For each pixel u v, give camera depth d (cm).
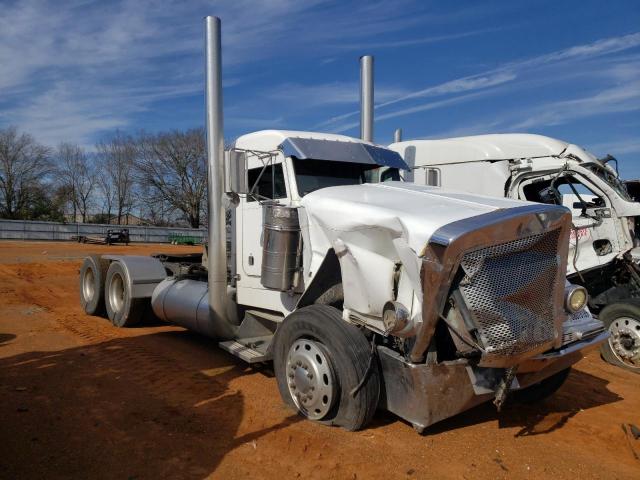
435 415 399
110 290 908
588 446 450
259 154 581
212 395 532
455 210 405
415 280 382
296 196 543
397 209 417
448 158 1088
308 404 456
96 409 491
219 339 667
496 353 377
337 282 497
